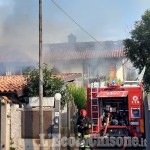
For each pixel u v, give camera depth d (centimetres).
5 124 1234
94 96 1477
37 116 1305
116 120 1450
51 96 1417
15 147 1289
